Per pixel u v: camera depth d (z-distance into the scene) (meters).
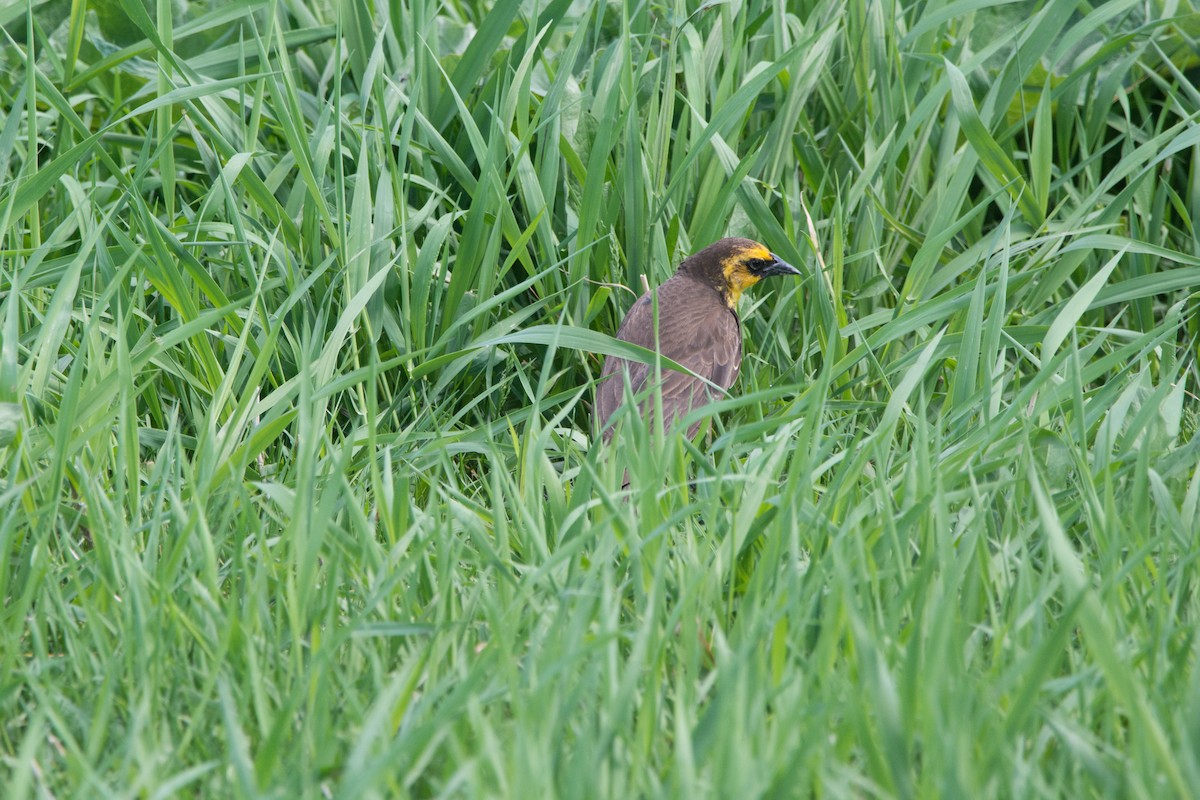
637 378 9.28
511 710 5.04
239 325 8.43
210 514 6.62
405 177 9.48
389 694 4.42
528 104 10.04
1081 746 4.23
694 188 10.52
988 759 4.23
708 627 5.70
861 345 8.28
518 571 6.21
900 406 6.78
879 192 10.34
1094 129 10.82
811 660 4.96
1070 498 6.84
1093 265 10.36
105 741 4.92
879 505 6.35
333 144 9.65
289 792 4.17
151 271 8.06
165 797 4.14
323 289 9.12
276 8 10.32
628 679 4.43
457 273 9.10
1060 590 6.05
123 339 6.69
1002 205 10.38
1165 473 6.97
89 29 11.58
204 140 10.41
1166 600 5.50
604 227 9.88
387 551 6.35
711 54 10.55
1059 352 9.23
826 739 4.38
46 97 9.03
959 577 5.38
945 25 11.55
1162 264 10.84
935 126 11.23
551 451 8.70
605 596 4.94
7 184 8.71
